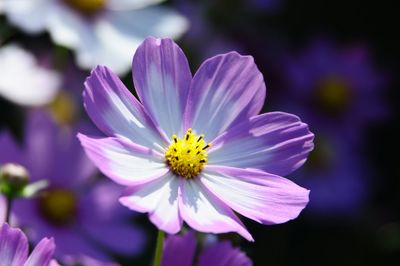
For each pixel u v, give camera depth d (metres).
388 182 0.83
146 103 0.37
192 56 0.71
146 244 0.58
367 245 0.76
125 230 0.51
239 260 0.36
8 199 0.39
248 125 0.37
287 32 0.81
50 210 0.49
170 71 0.37
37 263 0.32
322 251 0.75
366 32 0.84
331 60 0.80
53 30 0.55
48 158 0.50
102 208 0.50
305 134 0.37
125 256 0.57
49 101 0.58
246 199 0.36
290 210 0.35
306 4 0.83
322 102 0.79
